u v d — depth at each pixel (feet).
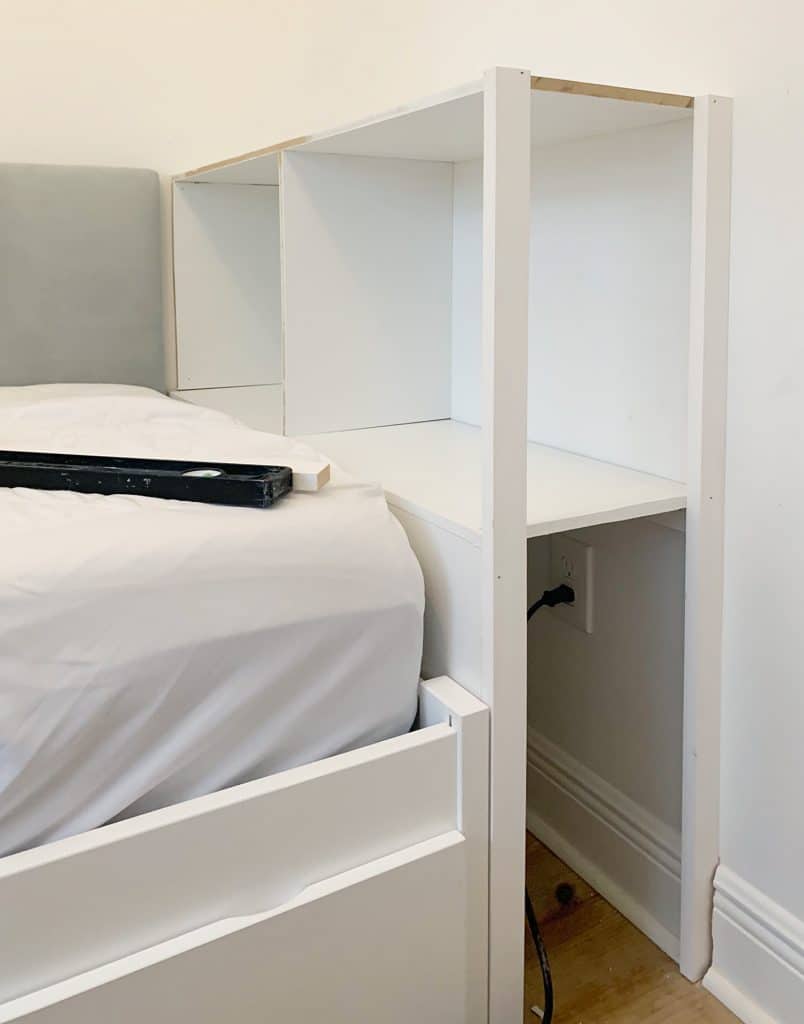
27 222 5.08
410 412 4.72
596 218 3.80
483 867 3.08
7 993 2.35
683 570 3.64
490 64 4.24
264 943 2.64
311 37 5.70
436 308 4.68
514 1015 3.28
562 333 4.08
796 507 3.11
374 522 2.88
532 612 4.24
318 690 2.78
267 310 5.91
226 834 2.58
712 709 3.48
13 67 5.08
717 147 3.12
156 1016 2.50
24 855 2.36
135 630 2.44
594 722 4.24
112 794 2.53
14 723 2.32
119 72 5.32
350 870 2.82
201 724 2.58
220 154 5.66
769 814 3.37
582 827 4.34
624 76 3.55
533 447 4.25
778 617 3.23
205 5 5.45
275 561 2.64
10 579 2.33
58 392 4.77
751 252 3.14
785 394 3.09
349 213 4.34
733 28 3.09
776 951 3.37
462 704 2.96
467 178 4.47
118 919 2.47
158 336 5.52
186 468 2.93
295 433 4.42
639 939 3.92
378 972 2.87
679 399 3.52
